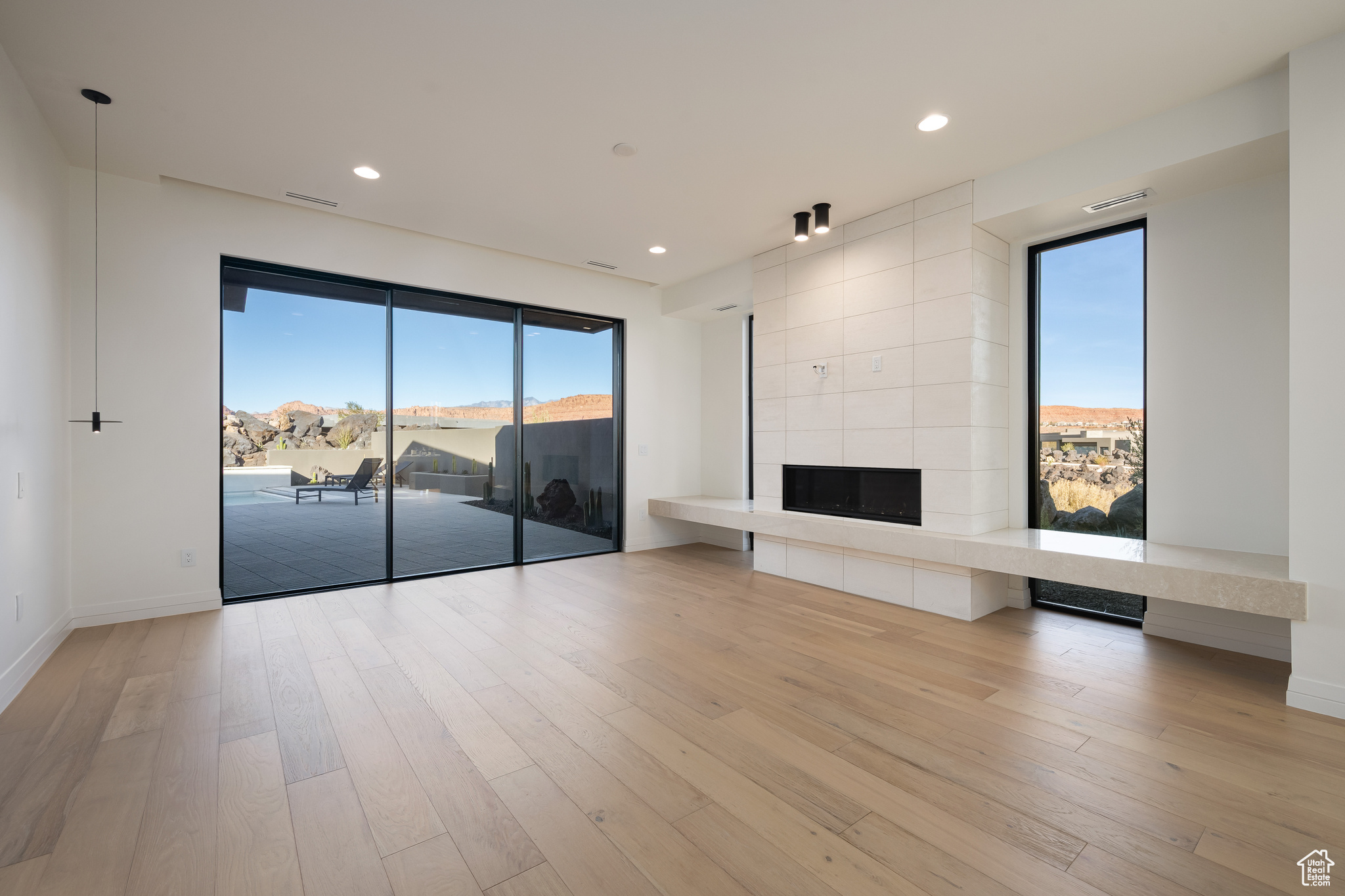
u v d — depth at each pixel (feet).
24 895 4.63
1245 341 10.36
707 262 17.60
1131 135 10.00
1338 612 7.82
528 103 9.25
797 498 16.03
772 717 7.82
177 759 6.72
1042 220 11.99
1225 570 8.81
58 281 10.48
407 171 11.51
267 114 9.50
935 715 7.88
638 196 12.78
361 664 9.64
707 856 5.14
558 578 16.01
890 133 10.28
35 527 9.46
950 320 12.55
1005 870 4.95
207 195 12.62
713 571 16.90
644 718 7.77
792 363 15.96
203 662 9.70
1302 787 6.19
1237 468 10.46
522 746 7.06
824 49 8.03
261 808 5.81
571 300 18.37
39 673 9.20
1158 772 6.49
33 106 9.11
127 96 8.99
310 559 14.46
